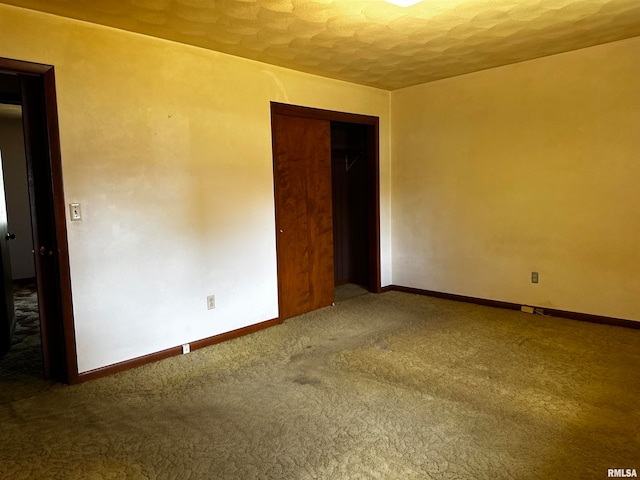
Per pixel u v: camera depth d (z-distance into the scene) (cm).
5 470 203
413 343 354
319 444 218
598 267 387
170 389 284
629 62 358
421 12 284
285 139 421
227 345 363
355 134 562
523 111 418
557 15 297
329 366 313
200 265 357
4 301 356
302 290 447
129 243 316
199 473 198
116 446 221
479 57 390
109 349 310
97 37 294
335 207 564
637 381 276
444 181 481
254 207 391
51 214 288
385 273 535
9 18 260
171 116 333
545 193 411
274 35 320
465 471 194
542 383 277
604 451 206
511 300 443
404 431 227
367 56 376
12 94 385
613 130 370
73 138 287
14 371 316
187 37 321
